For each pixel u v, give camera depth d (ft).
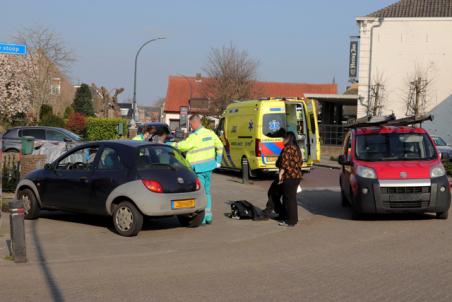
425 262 25.20
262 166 63.82
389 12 129.39
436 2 130.11
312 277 22.68
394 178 35.99
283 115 64.75
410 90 125.70
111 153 33.47
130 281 22.20
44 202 35.65
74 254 27.43
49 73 168.66
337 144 128.57
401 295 19.84
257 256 27.09
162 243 30.37
